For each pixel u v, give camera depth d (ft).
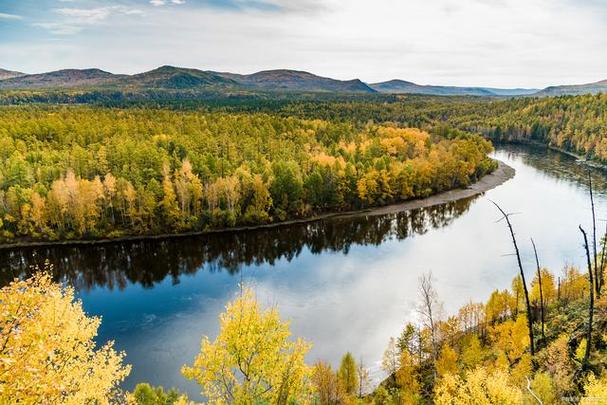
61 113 638.94
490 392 83.46
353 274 261.65
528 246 298.35
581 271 252.01
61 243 309.63
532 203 408.87
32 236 314.35
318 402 123.85
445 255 288.92
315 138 584.81
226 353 65.21
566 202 408.67
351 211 398.42
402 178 424.87
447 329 168.25
